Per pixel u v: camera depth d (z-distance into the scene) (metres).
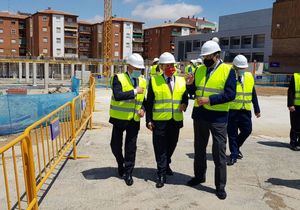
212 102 4.57
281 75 33.09
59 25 89.00
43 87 45.22
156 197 4.77
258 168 6.23
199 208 4.48
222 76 4.64
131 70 5.11
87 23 97.25
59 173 5.66
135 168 6.00
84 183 5.23
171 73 5.01
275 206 4.61
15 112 9.34
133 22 100.50
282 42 46.44
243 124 6.50
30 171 3.85
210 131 4.83
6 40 87.88
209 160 6.59
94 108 13.73
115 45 98.94
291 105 7.61
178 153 7.09
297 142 7.93
